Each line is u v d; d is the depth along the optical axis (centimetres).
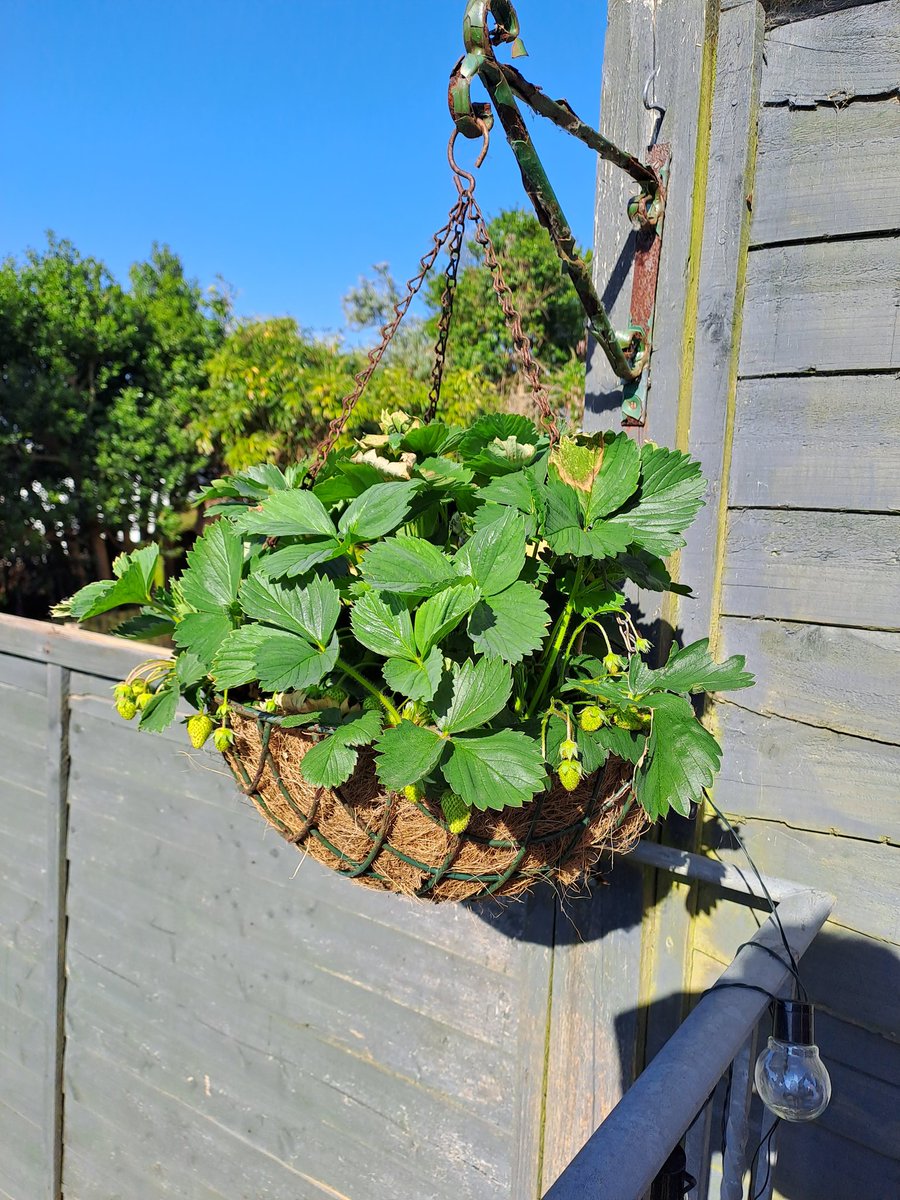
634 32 124
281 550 86
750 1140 125
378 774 71
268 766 88
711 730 126
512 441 95
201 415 798
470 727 76
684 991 131
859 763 115
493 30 88
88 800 215
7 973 240
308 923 179
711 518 122
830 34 111
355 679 90
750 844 124
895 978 113
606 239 129
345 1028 175
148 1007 207
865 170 110
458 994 159
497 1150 155
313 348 632
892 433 110
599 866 134
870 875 115
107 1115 219
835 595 115
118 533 864
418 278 95
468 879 85
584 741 82
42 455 814
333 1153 177
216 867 193
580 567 92
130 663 195
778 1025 88
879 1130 115
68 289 860
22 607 848
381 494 88
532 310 666
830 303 113
